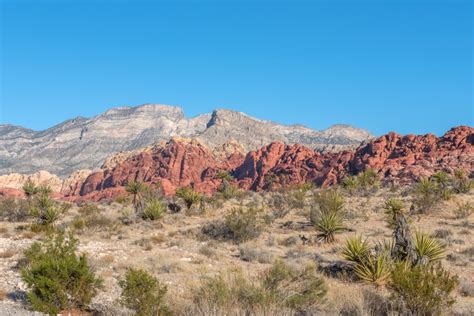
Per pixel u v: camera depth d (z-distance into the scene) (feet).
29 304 33.65
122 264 52.75
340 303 33.45
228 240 78.59
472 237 75.56
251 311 27.81
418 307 28.50
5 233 81.87
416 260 45.60
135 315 29.14
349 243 48.55
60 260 33.76
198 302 31.55
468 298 39.70
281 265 36.86
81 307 33.55
